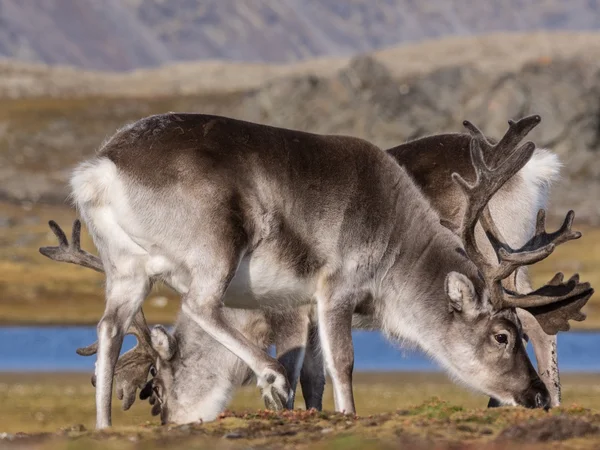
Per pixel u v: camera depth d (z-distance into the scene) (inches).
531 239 1096.8
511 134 1063.0
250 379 1130.7
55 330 4001.0
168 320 4010.8
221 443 788.6
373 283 1071.6
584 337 3777.1
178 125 996.6
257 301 1043.3
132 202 970.7
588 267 5300.2
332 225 1043.3
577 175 7637.8
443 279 1077.8
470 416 872.9
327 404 1854.1
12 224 6560.0
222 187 983.0
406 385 2332.7
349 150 1066.1
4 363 2965.1
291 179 1023.6
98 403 971.3
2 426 1644.9
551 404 1146.7
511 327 1055.0
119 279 992.9
